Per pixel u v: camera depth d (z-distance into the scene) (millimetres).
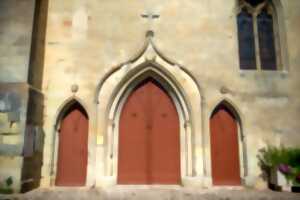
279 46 9047
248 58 9062
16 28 7703
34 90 7711
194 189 7637
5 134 7098
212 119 8609
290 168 7566
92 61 8625
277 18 9188
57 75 8531
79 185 8109
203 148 8117
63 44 8734
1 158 6973
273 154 7863
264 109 8484
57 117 8305
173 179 8312
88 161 7988
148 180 8297
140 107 8742
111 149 8219
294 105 8539
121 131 8562
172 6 9031
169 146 8531
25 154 7125
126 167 8359
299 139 8320
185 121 8453
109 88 8469
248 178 8016
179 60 8656
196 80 8484
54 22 8891
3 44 7602
